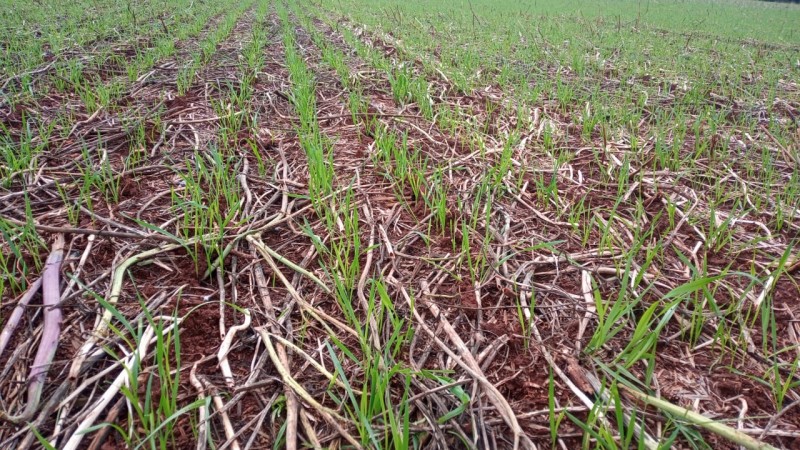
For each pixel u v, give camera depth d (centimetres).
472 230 222
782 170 304
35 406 126
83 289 157
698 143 327
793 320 171
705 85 504
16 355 142
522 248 212
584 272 192
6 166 250
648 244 215
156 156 288
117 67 489
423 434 127
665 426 129
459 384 137
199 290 178
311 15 1029
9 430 122
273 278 187
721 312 170
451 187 264
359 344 157
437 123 371
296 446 124
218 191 225
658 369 151
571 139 347
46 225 202
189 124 340
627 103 426
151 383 127
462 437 125
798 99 472
